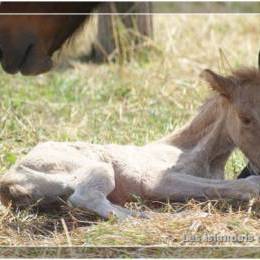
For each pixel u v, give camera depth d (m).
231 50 41.94
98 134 30.00
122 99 34.94
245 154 24.47
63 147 24.44
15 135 30.19
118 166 24.27
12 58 23.70
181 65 39.41
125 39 40.16
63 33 24.44
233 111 24.48
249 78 24.61
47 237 22.42
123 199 24.42
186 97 33.88
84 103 34.47
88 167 23.48
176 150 25.17
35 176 23.64
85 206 23.02
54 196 23.55
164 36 42.78
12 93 35.22
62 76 37.47
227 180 23.91
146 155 24.78
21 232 22.66
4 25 23.58
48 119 32.62
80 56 40.53
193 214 22.69
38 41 23.84
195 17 46.81
